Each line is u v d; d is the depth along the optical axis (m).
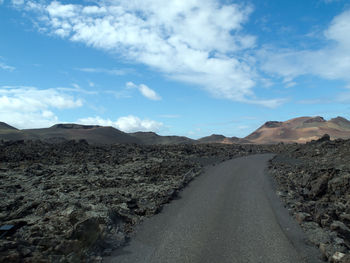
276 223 11.01
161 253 8.30
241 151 47.66
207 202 14.26
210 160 33.88
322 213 11.32
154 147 44.69
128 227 10.38
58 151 35.22
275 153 47.59
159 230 10.25
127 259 7.85
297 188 17.59
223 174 23.11
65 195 14.38
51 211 10.96
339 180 16.09
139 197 14.72
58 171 23.06
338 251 8.24
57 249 7.41
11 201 12.89
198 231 10.16
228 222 11.16
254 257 8.12
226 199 14.82
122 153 37.19
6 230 8.34
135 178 20.81
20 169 23.52
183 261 7.82
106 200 13.24
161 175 22.38
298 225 10.85
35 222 9.50
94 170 24.14
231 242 9.18
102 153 35.97
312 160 31.78
